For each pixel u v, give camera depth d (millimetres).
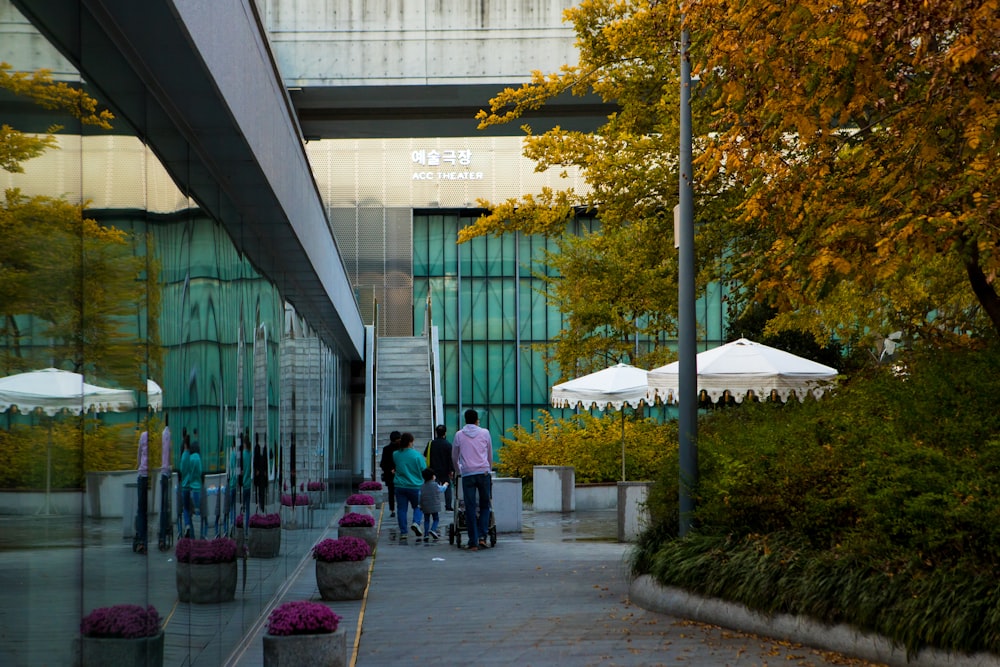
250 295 10594
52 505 4340
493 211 19844
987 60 9070
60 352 4480
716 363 15578
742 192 16844
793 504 10312
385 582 13883
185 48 5750
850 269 9484
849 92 9742
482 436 18219
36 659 4129
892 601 8320
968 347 12500
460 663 8688
